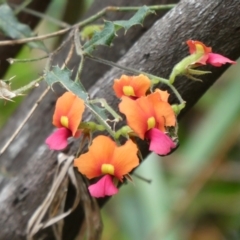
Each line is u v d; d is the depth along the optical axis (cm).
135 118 34
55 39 54
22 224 43
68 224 43
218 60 36
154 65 39
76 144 40
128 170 34
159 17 46
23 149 51
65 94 35
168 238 62
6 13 44
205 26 38
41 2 48
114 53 47
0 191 50
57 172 40
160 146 34
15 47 47
